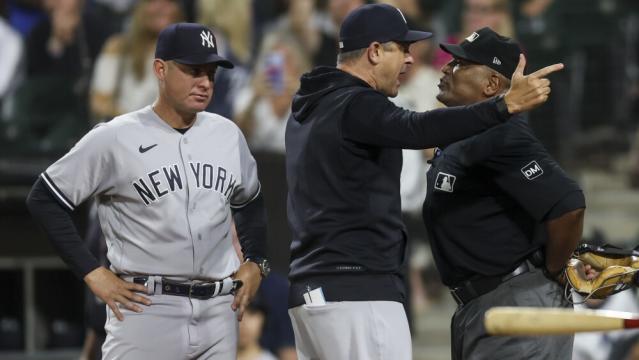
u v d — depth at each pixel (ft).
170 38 47.50
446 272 51.80
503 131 48.65
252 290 50.75
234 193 51.06
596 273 52.42
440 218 51.11
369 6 48.42
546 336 49.93
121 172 47.83
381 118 45.19
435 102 98.68
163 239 47.91
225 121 50.42
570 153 112.27
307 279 47.96
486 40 50.14
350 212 47.19
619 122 115.34
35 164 99.35
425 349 99.30
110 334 48.93
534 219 49.96
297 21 101.81
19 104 102.99
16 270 102.58
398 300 48.06
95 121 100.63
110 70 100.53
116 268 48.78
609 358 85.56
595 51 114.93
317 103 48.01
